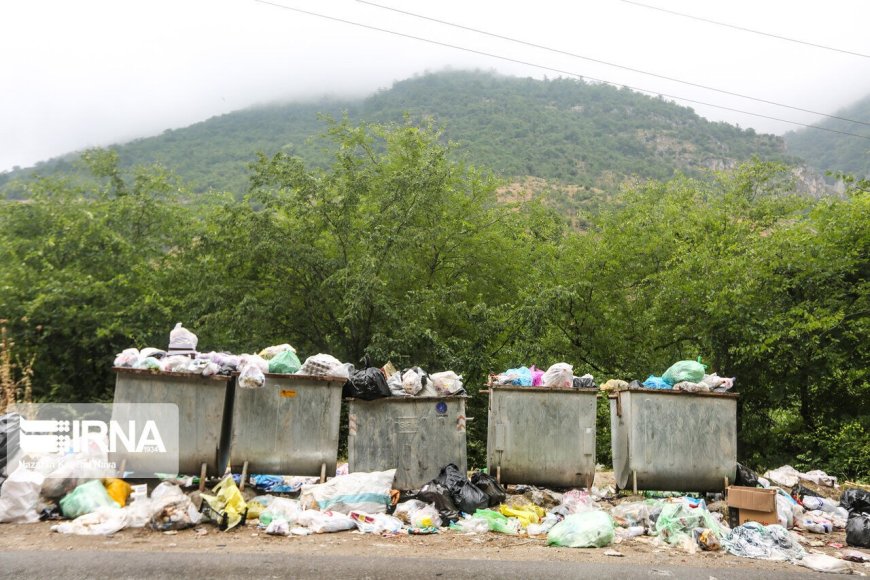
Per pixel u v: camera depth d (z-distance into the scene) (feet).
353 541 19.24
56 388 43.24
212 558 16.40
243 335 49.24
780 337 42.01
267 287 52.90
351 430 24.52
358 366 50.37
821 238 45.34
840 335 42.16
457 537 20.57
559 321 57.77
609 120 472.03
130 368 22.91
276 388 23.89
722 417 26.30
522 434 25.71
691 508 22.81
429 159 54.03
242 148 326.24
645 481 25.58
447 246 58.44
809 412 45.39
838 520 24.73
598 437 50.47
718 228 59.06
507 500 24.40
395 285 53.98
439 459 24.47
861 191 50.31
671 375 27.30
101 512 19.80
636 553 19.49
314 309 52.13
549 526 22.12
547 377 26.53
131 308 45.98
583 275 58.95
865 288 43.19
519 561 17.61
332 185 51.85
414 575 15.75
